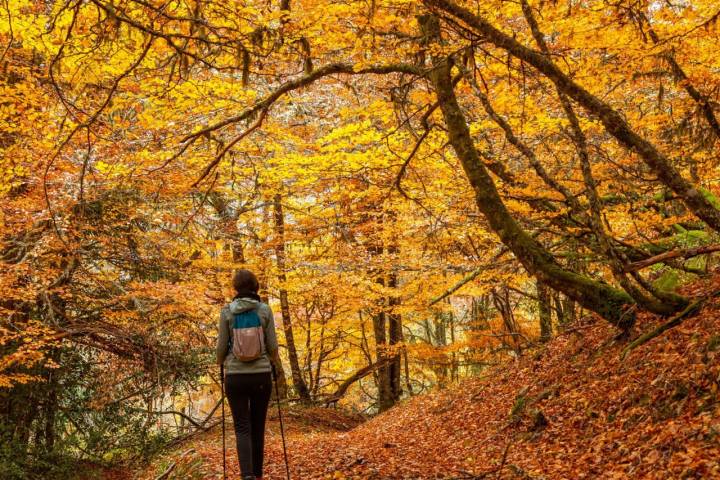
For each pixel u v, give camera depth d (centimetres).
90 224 1206
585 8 686
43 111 927
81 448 1416
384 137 868
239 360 553
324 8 628
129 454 1484
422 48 724
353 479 678
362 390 2770
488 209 788
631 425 588
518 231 785
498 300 1655
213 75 935
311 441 1188
